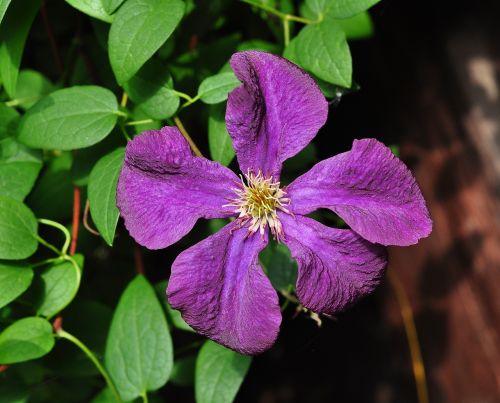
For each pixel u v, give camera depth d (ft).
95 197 1.33
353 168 1.23
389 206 1.21
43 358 1.46
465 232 1.86
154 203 1.25
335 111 1.86
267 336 1.21
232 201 1.27
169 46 1.52
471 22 1.83
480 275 1.85
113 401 1.43
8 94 1.46
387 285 1.96
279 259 1.42
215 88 1.36
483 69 1.83
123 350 1.39
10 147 1.42
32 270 1.36
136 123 1.40
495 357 1.85
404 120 1.88
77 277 1.39
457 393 1.89
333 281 1.23
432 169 1.88
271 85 1.25
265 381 2.01
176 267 1.22
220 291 1.24
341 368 1.99
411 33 1.84
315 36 1.36
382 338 1.97
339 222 1.59
